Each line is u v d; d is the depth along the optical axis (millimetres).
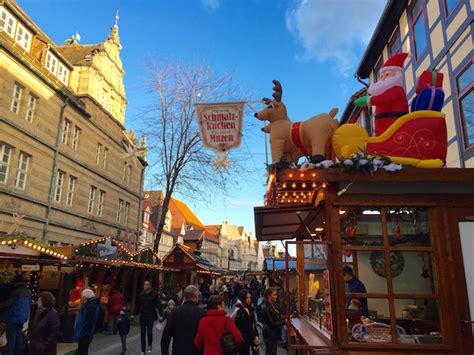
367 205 4812
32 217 16016
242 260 94875
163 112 18172
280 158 5215
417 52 11461
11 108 15188
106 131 23547
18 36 16594
